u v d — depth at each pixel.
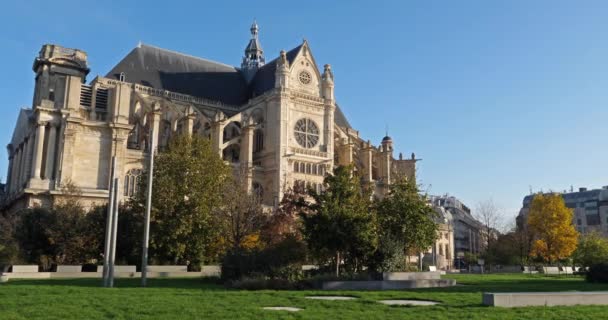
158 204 45.91
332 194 34.59
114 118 72.38
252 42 113.94
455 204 169.00
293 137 88.75
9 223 51.62
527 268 77.81
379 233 37.19
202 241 47.03
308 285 29.70
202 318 15.26
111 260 28.89
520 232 88.81
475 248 165.00
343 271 35.44
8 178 90.38
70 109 70.38
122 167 71.44
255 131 92.75
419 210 38.88
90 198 66.69
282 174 84.94
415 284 31.50
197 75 100.00
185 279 38.50
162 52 98.56
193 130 86.00
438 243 121.12
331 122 94.06
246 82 107.88
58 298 20.12
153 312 16.36
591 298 20.16
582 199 164.00
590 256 69.25
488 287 32.09
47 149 69.75
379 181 99.38
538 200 82.25
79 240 47.88
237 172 78.25
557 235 79.62
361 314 16.50
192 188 47.69
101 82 80.06
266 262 32.91
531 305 19.41
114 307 17.45
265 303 19.31
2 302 18.48
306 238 35.16
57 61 80.25
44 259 47.84
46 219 50.81
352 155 97.06
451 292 26.53
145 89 87.12
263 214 56.62
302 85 92.75
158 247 46.06
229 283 31.03
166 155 49.28
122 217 50.34
